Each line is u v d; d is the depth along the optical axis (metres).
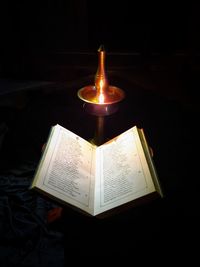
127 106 2.93
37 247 1.38
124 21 3.46
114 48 3.68
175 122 2.63
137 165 1.07
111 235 1.25
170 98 2.93
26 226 1.49
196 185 1.82
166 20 3.37
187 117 2.69
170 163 2.07
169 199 1.68
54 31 3.55
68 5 3.38
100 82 1.27
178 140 2.37
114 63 3.66
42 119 2.75
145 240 1.31
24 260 1.31
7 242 1.41
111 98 1.33
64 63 3.66
